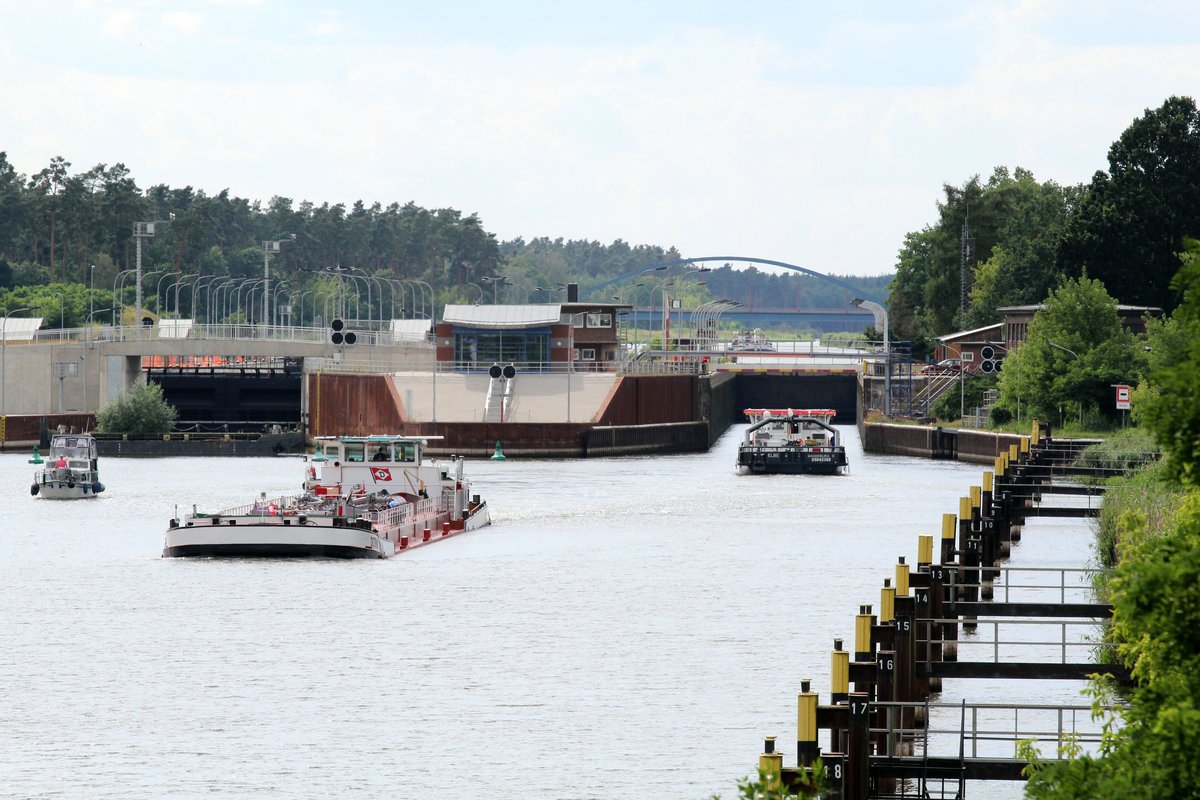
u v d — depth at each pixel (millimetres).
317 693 175250
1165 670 78250
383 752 152000
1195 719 70000
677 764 148125
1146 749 72188
